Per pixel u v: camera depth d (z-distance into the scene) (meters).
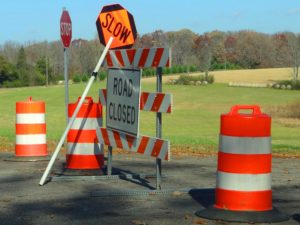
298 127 44.69
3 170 12.24
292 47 129.38
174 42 132.00
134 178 11.16
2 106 72.38
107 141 10.88
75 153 11.47
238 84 100.88
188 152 16.66
